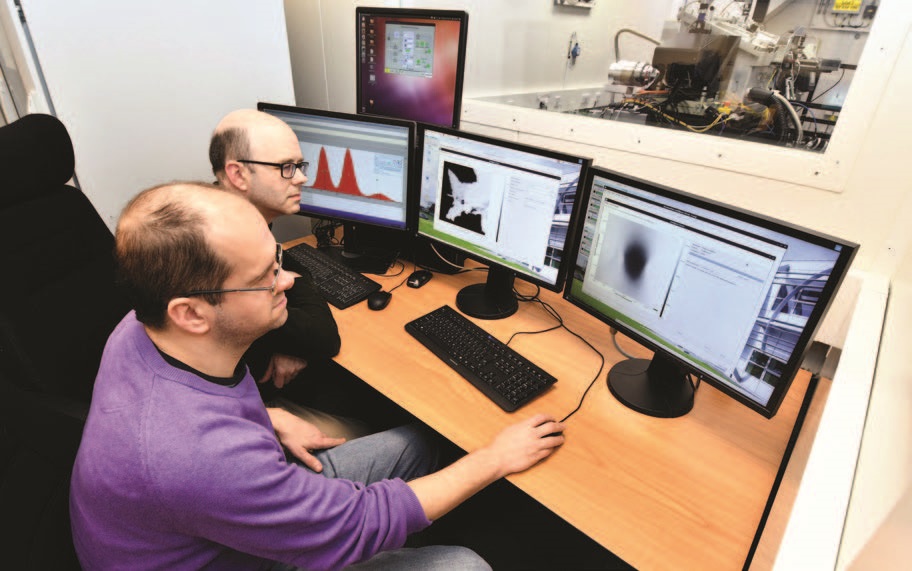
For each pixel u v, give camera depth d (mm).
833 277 750
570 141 1716
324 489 754
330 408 1525
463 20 1422
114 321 1205
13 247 1006
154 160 1545
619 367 1189
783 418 1065
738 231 849
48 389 995
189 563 716
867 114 1150
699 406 1098
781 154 1296
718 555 782
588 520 835
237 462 667
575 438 999
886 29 1076
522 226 1260
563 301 1481
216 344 729
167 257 641
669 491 892
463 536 1487
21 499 698
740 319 891
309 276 1434
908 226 1177
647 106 1821
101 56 1355
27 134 1031
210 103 1631
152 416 659
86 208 1172
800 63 1539
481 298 1453
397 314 1396
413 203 1484
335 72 2135
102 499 657
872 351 861
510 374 1141
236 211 690
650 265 1021
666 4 2408
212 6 1548
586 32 2686
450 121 1590
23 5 1198
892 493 365
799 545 474
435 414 1055
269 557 724
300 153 1315
